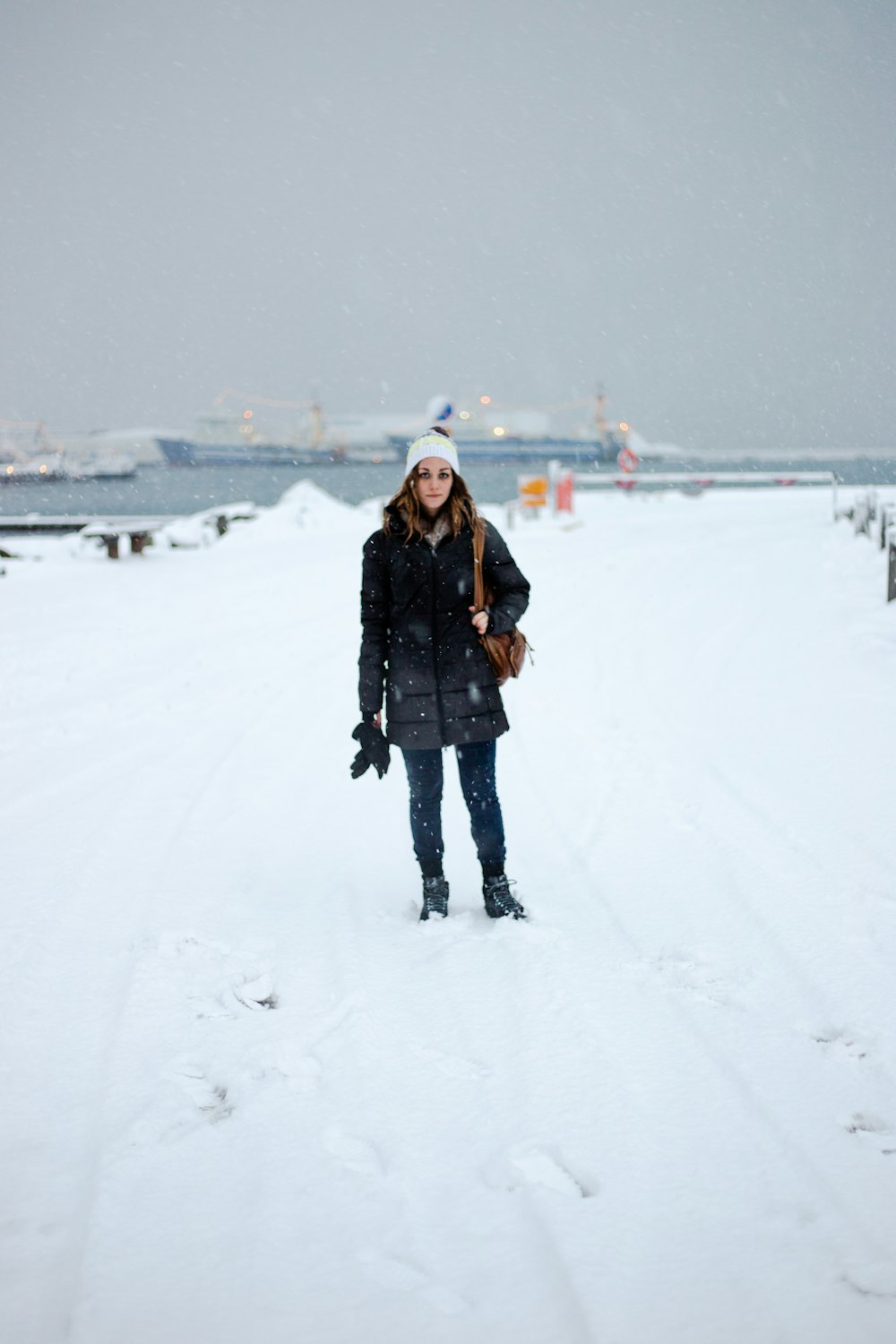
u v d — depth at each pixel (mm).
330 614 11516
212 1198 2080
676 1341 1697
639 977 3064
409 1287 1835
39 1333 1736
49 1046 2713
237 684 7859
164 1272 1873
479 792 3545
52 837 4461
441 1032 2754
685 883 3807
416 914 3625
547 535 22672
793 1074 2508
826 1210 2008
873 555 13875
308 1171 2164
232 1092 2477
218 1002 2951
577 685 7477
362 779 5367
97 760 5770
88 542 19141
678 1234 1953
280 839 4457
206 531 22344
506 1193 2086
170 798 5035
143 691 7625
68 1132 2332
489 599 3545
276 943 3357
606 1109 2371
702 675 7574
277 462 191250
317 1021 2822
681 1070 2537
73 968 3182
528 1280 1844
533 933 3398
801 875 3826
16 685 7852
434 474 3430
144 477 157000
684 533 21344
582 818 4633
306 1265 1891
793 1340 1694
